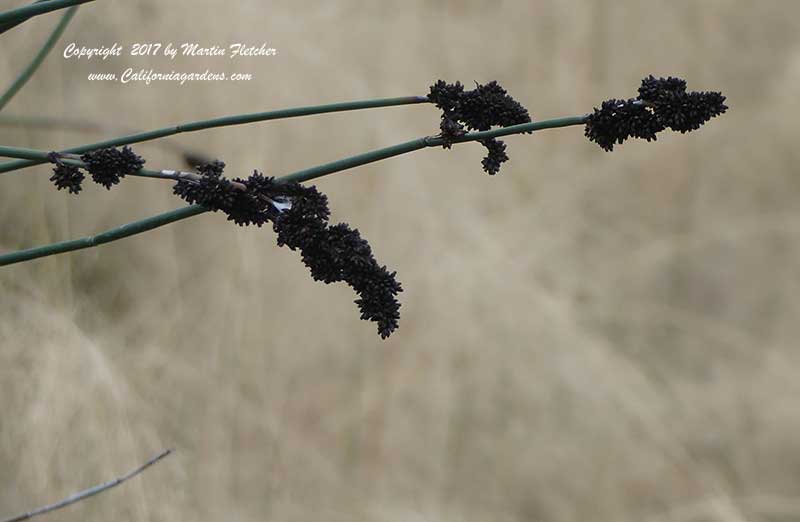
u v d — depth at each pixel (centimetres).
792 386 632
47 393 395
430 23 732
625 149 745
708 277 725
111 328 495
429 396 554
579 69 754
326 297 562
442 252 593
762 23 839
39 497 394
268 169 593
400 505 522
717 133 770
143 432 416
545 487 556
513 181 678
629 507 558
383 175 615
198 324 516
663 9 797
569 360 581
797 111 795
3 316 402
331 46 656
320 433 538
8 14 356
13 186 474
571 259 655
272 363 534
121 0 572
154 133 357
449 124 353
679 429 600
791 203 759
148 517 398
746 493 585
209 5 590
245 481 481
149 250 547
